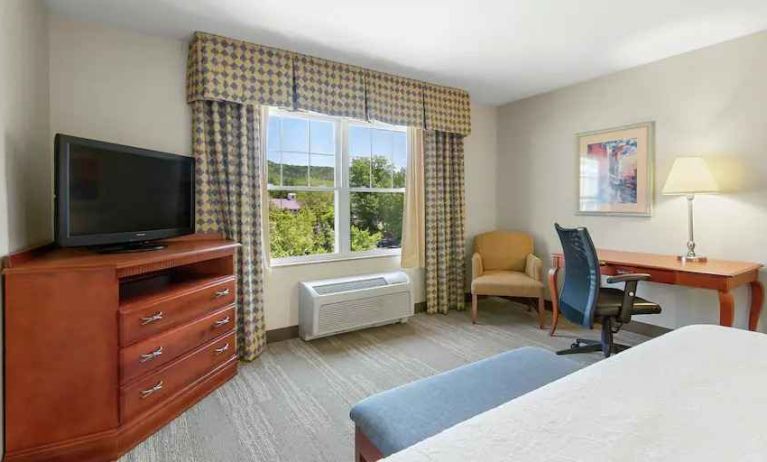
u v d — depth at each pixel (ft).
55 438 5.54
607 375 3.75
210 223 9.21
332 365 9.05
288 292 10.73
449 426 4.06
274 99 9.53
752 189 8.97
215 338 7.86
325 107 10.28
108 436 5.80
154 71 8.80
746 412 3.05
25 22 6.36
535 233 13.76
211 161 9.25
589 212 12.09
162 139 8.91
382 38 9.00
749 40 8.89
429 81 12.12
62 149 6.03
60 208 6.01
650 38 9.06
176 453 5.92
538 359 5.57
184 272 8.59
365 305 11.06
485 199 14.84
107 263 5.80
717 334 4.79
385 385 8.11
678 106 10.07
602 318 8.73
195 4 7.48
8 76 5.53
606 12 7.84
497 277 12.23
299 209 11.18
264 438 6.30
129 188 7.12
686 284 8.55
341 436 6.36
